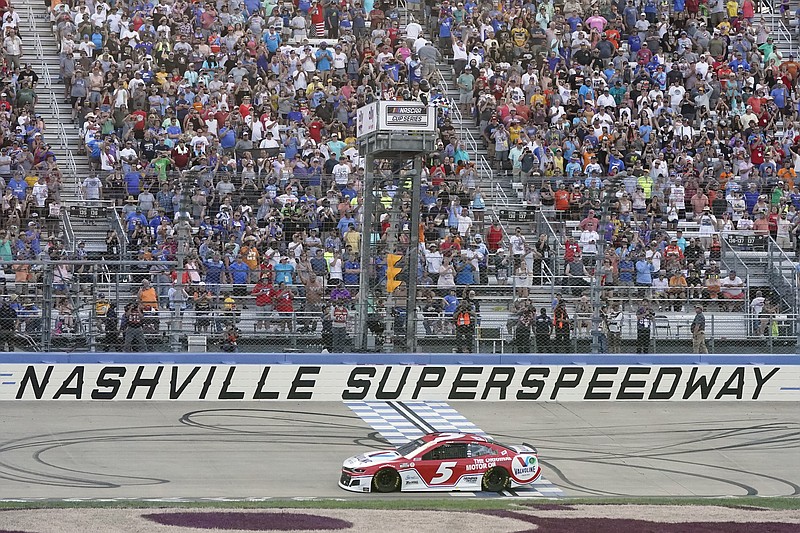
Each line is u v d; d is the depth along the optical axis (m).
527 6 154.75
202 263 109.94
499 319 108.25
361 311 105.94
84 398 101.31
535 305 112.62
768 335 112.00
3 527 60.59
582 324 109.31
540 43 150.75
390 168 122.50
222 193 114.88
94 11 142.75
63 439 90.81
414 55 146.75
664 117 144.00
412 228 104.88
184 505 69.31
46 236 111.06
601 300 109.69
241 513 65.69
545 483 83.94
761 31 161.38
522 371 106.50
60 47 139.38
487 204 120.12
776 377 109.69
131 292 108.69
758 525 66.69
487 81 143.62
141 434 93.00
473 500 75.75
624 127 139.88
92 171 118.56
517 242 115.25
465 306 107.00
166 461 86.25
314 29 151.88
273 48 144.50
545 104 143.38
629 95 147.75
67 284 104.06
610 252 115.31
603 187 120.25
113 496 76.25
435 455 80.75
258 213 114.56
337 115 135.88
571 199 120.75
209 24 145.38
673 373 108.31
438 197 117.88
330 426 97.19
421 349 108.62
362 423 98.19
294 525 62.50
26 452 87.06
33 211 111.88
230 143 128.75
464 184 120.12
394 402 104.56
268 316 105.38
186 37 141.00
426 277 113.06
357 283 112.50
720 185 124.75
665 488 83.88
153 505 69.06
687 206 122.31
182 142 125.25
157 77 134.50
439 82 146.88
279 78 140.12
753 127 144.62
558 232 119.06
